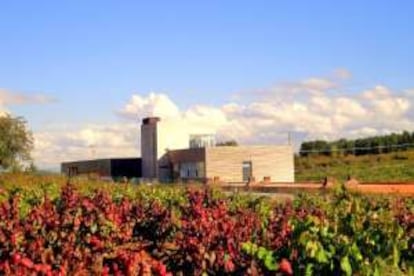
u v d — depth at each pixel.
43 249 12.03
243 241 12.18
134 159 83.56
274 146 69.94
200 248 12.20
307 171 80.19
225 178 68.12
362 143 94.88
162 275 9.46
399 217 15.33
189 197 21.03
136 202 20.56
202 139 80.56
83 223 14.97
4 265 9.55
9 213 15.93
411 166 74.38
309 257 9.91
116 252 14.47
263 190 42.72
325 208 18.55
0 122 61.91
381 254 10.86
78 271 10.96
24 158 63.06
